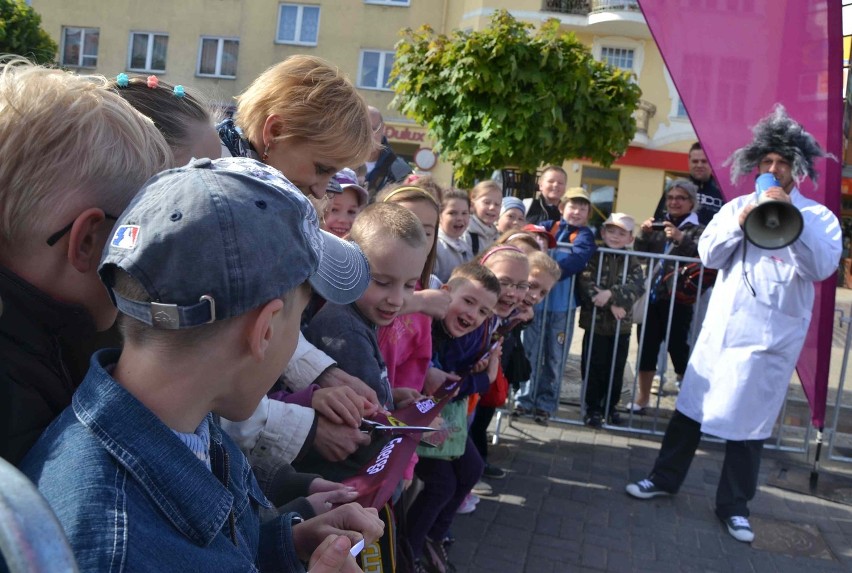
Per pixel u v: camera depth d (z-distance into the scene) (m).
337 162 2.10
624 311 5.39
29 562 0.57
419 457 3.03
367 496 1.67
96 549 0.82
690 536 4.07
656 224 6.01
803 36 4.35
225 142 2.07
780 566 3.82
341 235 2.94
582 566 3.66
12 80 1.09
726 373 4.10
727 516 4.16
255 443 1.78
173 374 0.95
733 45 4.42
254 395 1.03
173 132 1.47
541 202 6.30
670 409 6.35
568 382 6.82
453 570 3.42
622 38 19.55
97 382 0.94
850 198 21.80
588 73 7.57
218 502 0.96
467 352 3.09
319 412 1.86
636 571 3.66
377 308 2.21
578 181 20.39
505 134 7.46
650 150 20.05
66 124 1.05
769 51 4.39
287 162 2.09
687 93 4.47
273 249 0.95
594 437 5.54
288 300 1.01
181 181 0.95
